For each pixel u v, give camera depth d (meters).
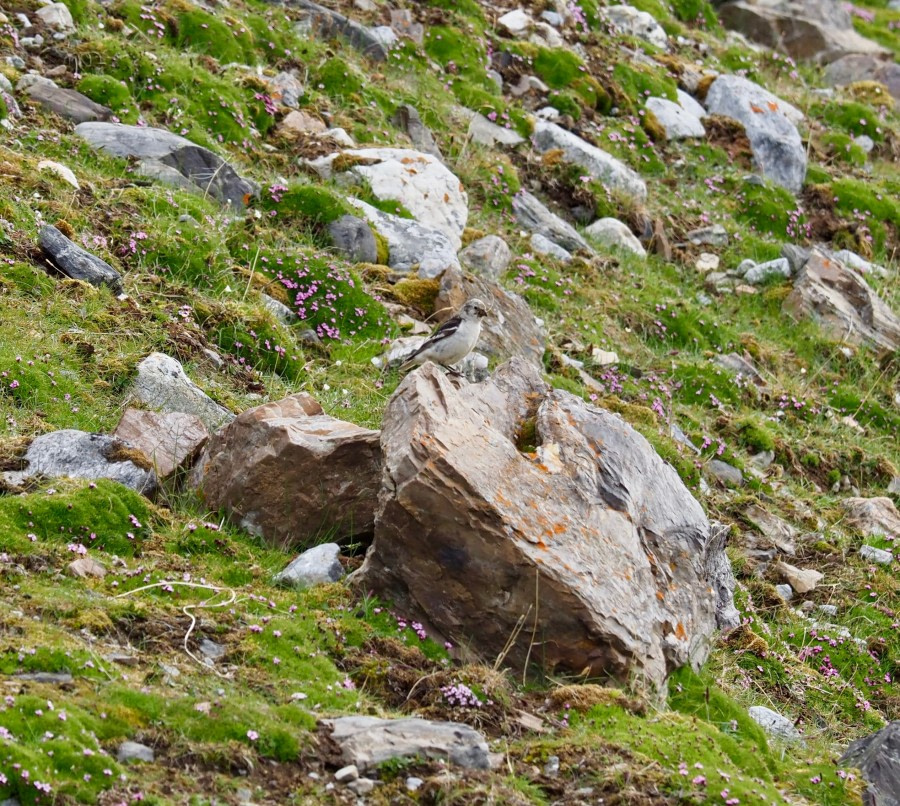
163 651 18.39
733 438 36.66
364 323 33.00
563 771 18.00
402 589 21.14
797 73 67.25
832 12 74.25
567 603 20.53
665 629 22.39
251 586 21.06
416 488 20.45
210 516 22.84
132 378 26.09
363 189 38.94
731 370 39.50
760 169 53.34
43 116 34.94
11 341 25.94
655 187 49.31
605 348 38.00
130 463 22.92
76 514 20.92
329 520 22.70
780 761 21.41
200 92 39.44
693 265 45.84
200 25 42.91
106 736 16.06
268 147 39.66
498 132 47.00
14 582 18.97
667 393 36.81
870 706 27.28
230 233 33.66
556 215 44.97
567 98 50.66
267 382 29.09
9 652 16.88
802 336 43.91
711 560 26.19
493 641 20.89
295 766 16.72
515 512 21.08
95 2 41.72
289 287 33.12
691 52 61.91
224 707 17.11
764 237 49.47
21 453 22.70
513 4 56.12
